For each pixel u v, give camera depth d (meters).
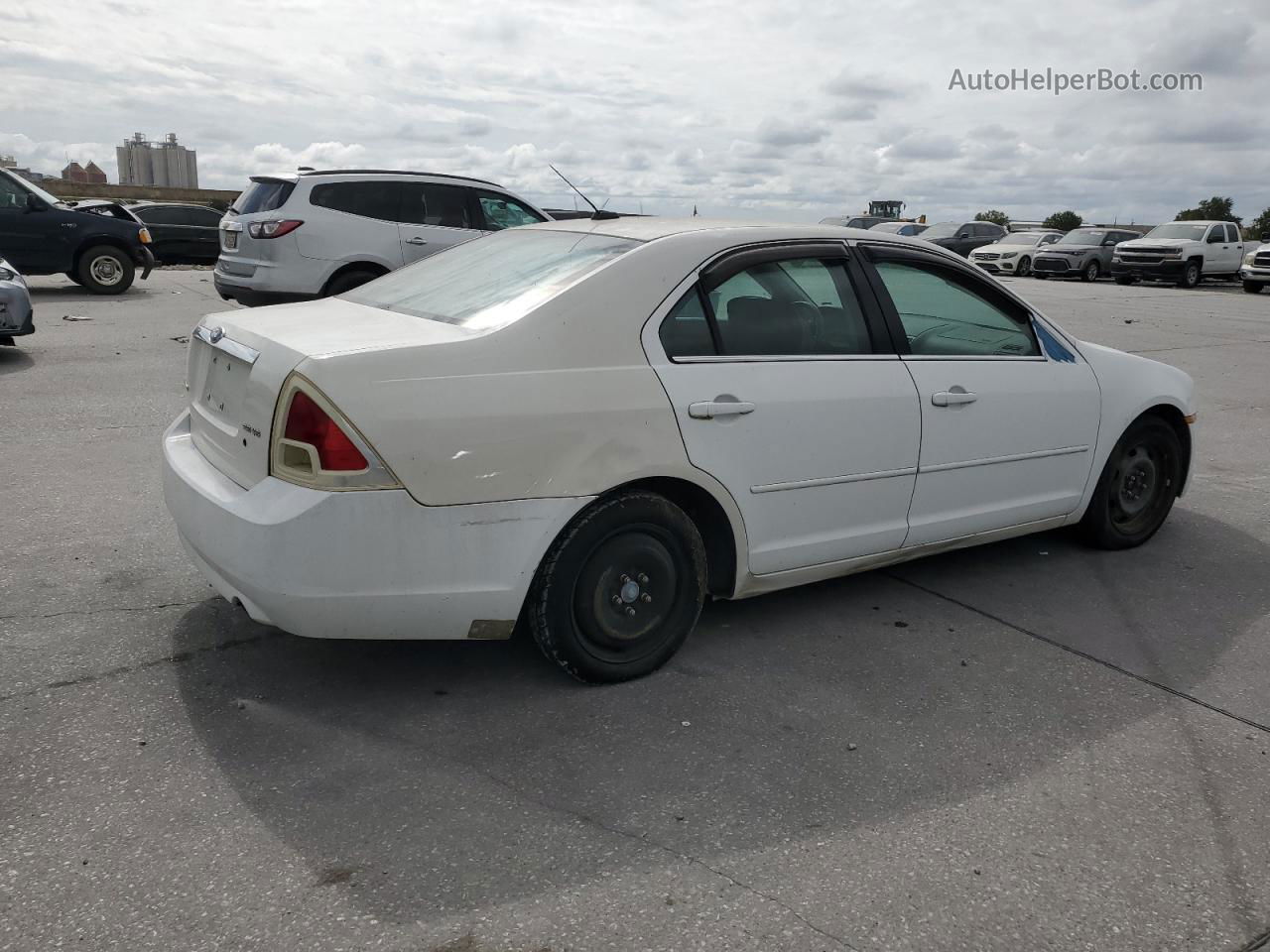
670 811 2.80
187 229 24.25
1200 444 7.73
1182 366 11.76
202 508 3.19
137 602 4.04
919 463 4.07
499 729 3.20
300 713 3.25
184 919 2.32
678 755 3.09
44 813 2.68
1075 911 2.47
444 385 3.03
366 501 2.94
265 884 2.45
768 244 3.79
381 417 2.93
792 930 2.36
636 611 3.48
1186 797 2.98
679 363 3.46
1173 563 5.02
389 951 2.25
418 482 2.98
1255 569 4.97
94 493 5.43
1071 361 4.70
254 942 2.26
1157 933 2.41
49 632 3.75
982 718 3.40
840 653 3.86
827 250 3.96
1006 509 4.50
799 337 3.79
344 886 2.45
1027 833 2.78
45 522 4.95
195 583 4.25
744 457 3.56
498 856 2.59
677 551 3.52
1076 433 4.68
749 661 3.75
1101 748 3.24
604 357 3.32
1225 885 2.59
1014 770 3.09
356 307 3.81
